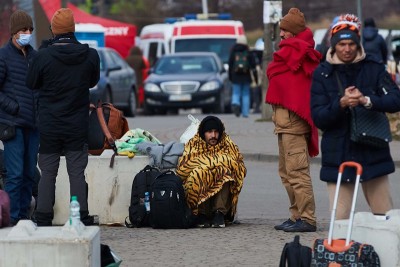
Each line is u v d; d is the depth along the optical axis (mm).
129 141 27312
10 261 17328
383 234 17953
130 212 26297
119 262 19094
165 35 90562
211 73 72938
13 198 25516
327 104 19656
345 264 17094
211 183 25875
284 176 25531
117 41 90188
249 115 65750
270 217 28609
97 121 27406
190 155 26297
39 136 24109
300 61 24594
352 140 19469
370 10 150625
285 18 25031
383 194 19953
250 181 35969
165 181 25734
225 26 86188
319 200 31953
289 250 17672
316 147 25203
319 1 153875
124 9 163000
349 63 19703
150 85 72000
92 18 90125
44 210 23953
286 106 24672
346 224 18297
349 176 19531
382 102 19188
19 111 25266
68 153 23625
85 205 23797
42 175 23812
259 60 75562
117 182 26969
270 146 43250
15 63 25281
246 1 152250
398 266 17891
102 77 63219
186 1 162500
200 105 71312
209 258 22000
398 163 38344
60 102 23359
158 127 54438
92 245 17469
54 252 17312
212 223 26062
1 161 26922
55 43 23406
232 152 26375
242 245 23469
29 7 64625
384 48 56375
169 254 22500
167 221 25750
